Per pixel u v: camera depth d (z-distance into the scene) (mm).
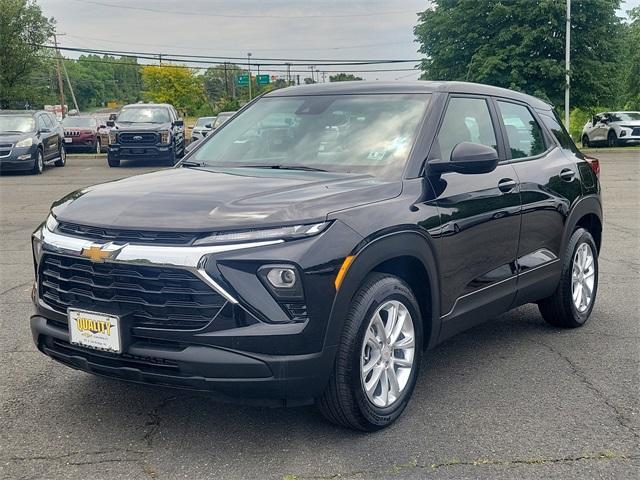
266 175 4320
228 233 3422
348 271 3570
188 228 3441
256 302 3389
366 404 3768
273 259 3404
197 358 3387
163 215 3580
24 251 9180
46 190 16688
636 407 4312
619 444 3812
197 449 3719
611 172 21219
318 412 4188
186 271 3393
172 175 4465
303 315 3451
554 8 34438
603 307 6602
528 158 5453
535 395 4488
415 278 4266
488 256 4742
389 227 3832
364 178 4199
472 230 4523
